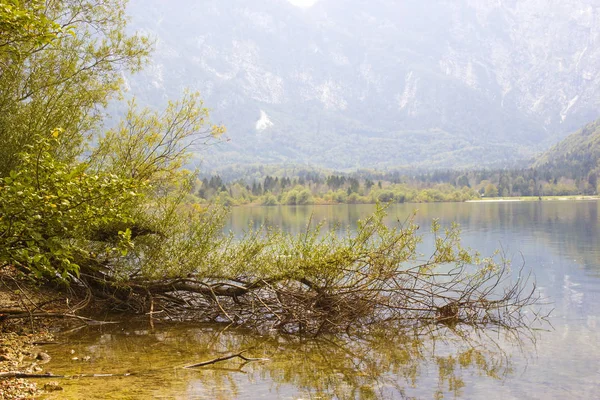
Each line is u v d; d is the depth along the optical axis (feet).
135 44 43.24
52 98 40.01
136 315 44.21
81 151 41.83
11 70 37.60
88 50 41.34
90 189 24.63
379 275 40.91
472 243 110.52
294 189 463.01
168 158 43.42
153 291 44.39
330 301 40.83
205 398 25.18
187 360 31.81
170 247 42.86
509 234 132.36
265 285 41.75
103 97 43.50
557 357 33.37
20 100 38.91
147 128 43.55
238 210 336.29
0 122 37.58
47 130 38.17
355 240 40.83
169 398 24.94
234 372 29.55
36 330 38.37
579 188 619.67
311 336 38.65
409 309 43.06
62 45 40.09
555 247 101.24
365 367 30.96
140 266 43.11
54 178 23.71
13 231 23.65
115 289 43.93
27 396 24.48
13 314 39.27
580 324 42.52
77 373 28.53
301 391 26.61
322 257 40.14
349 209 341.62
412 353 34.14
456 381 28.55
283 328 40.75
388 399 25.71
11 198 22.98
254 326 41.47
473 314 44.75
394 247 41.42
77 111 40.60
